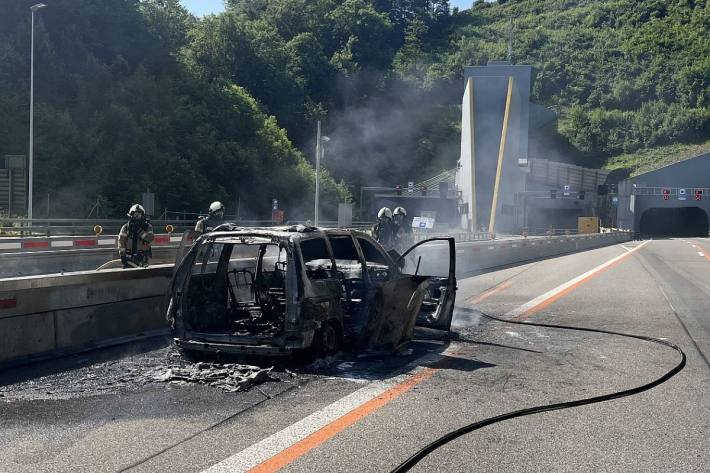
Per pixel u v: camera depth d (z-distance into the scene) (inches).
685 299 596.4
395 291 331.6
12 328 314.2
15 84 2605.8
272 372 294.5
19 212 1417.3
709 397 265.0
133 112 3026.6
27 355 319.6
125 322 377.7
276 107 5457.7
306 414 233.6
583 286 706.8
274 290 324.2
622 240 2677.2
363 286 345.4
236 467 183.2
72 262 912.9
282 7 7012.8
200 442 203.5
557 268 982.4
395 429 218.5
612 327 438.9
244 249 774.5
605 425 225.9
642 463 190.7
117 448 197.9
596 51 7677.2
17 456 191.0
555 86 7332.7
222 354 318.0
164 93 3272.6
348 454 194.2
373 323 322.0
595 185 4626.0
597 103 6771.7
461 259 867.4
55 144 2423.7
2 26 2908.5
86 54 3102.9
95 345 350.0
